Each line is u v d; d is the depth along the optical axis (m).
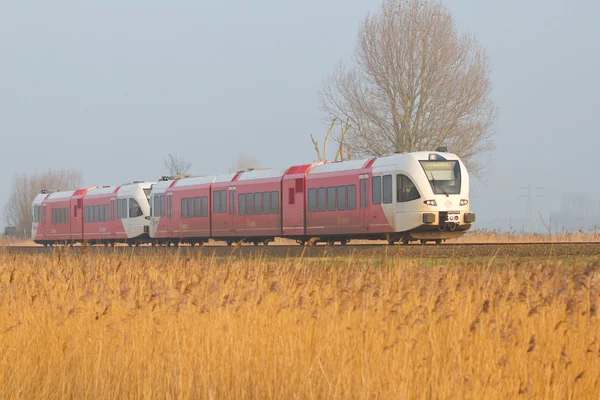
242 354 19.80
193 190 90.31
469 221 65.75
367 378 17.61
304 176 75.31
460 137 112.94
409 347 18.55
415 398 17.11
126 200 102.94
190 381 19.25
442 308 20.56
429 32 114.12
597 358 17.69
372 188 68.25
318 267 29.56
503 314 20.20
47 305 24.45
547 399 16.16
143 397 19.59
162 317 22.08
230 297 22.09
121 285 26.66
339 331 20.09
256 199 81.12
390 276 25.02
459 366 17.31
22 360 21.66
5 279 29.47
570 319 18.94
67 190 119.44
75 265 31.58
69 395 20.55
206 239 90.75
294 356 19.27
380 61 115.00
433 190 64.69
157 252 55.91
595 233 67.62
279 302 22.06
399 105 115.31
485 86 115.12
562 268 26.03
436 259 44.09
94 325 22.44
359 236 70.88
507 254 47.97
